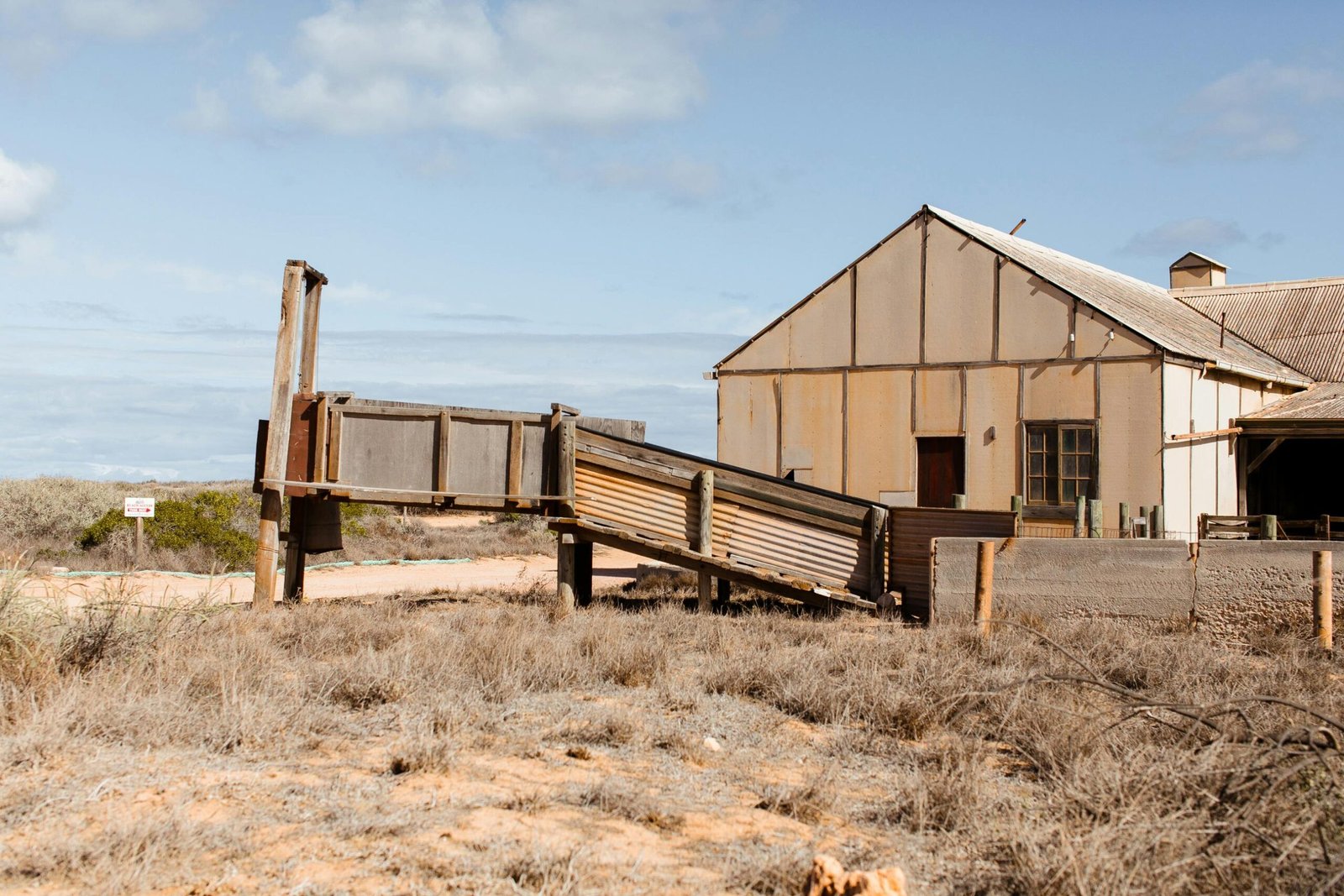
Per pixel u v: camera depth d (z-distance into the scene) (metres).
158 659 8.50
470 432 15.25
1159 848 5.04
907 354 23.67
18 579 8.81
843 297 24.47
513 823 5.83
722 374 25.78
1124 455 21.19
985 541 13.40
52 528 27.62
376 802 6.11
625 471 15.53
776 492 15.62
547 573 25.02
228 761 6.84
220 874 5.04
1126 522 20.05
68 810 5.79
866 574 15.59
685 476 15.53
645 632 12.34
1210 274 38.31
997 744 8.03
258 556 14.62
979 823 5.98
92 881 4.86
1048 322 22.16
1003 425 22.53
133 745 7.01
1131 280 33.22
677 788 6.66
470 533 37.44
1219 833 5.19
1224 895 4.83
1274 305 33.44
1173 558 13.42
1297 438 23.84
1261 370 25.47
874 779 7.05
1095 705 8.39
